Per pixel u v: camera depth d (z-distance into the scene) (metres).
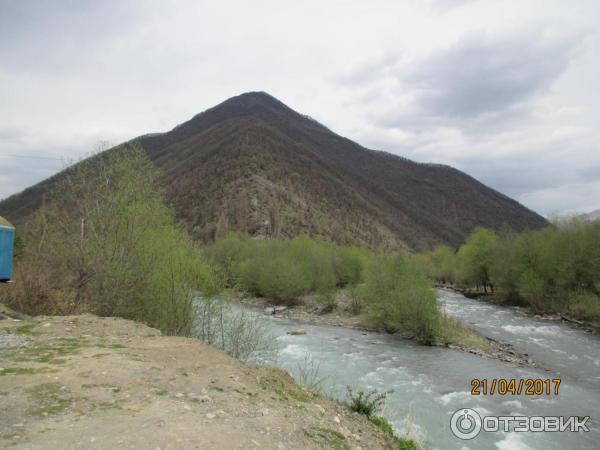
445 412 16.20
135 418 5.61
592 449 13.41
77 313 16.08
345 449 6.25
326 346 28.98
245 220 115.06
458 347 29.00
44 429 5.04
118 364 7.91
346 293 55.66
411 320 31.36
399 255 39.25
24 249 20.36
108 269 16.94
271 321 40.84
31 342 9.52
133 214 17.80
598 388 20.03
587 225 44.25
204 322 16.75
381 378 20.94
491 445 13.43
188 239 19.05
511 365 24.31
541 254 45.97
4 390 6.16
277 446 5.45
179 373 7.99
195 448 4.90
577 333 34.22
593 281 40.88
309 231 125.50
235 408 6.62
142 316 17.05
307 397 8.83
